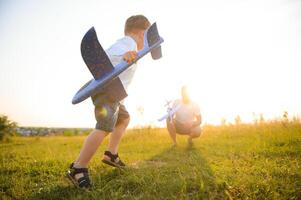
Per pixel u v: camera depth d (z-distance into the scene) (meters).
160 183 2.73
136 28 3.10
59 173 3.61
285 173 2.97
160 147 6.41
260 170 3.18
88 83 2.85
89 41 2.45
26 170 3.84
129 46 2.89
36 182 3.27
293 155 4.21
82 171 2.79
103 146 7.74
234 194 2.40
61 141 11.85
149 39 2.73
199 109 6.35
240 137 7.63
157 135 9.28
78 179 2.75
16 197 2.67
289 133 6.63
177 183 2.65
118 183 2.84
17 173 3.72
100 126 2.79
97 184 2.85
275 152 4.43
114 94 2.72
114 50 2.85
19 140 16.61
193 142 6.89
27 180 3.28
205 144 6.37
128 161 4.27
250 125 8.98
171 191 2.50
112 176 3.22
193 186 2.62
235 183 2.60
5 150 7.46
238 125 9.28
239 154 4.42
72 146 8.62
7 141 15.95
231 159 3.98
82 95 2.56
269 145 5.30
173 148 5.96
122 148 6.60
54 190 2.81
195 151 5.22
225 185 2.60
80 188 2.72
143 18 3.13
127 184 2.82
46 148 7.76
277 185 2.53
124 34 3.19
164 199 2.37
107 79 2.54
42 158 5.00
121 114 3.38
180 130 6.35
